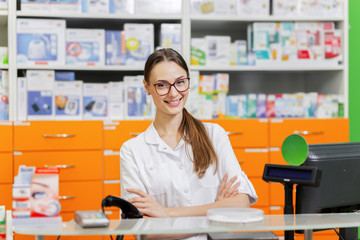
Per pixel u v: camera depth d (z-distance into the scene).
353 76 4.38
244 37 4.28
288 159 1.70
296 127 3.67
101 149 3.52
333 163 1.71
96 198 3.50
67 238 3.44
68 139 3.48
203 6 3.73
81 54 3.61
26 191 1.35
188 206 1.77
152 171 1.87
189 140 1.90
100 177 3.51
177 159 1.88
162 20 3.81
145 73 1.83
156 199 1.87
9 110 3.51
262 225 1.37
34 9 3.57
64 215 3.46
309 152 1.69
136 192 1.75
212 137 1.98
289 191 1.68
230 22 3.88
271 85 4.30
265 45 3.77
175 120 1.90
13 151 3.43
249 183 1.92
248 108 3.76
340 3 3.87
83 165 3.49
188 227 1.34
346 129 3.73
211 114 3.68
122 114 3.63
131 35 3.66
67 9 3.60
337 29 3.90
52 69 3.68
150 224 1.39
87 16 3.61
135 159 1.89
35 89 3.54
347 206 1.77
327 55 3.83
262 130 3.65
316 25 3.81
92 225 1.33
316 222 1.42
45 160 3.46
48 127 3.46
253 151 3.64
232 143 3.62
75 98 3.57
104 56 3.63
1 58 3.54
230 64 3.77
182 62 1.81
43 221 1.35
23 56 3.54
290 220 1.45
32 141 3.45
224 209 1.49
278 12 3.80
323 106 3.79
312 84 4.28
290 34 3.78
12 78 3.51
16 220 1.33
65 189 3.47
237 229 1.35
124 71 4.03
